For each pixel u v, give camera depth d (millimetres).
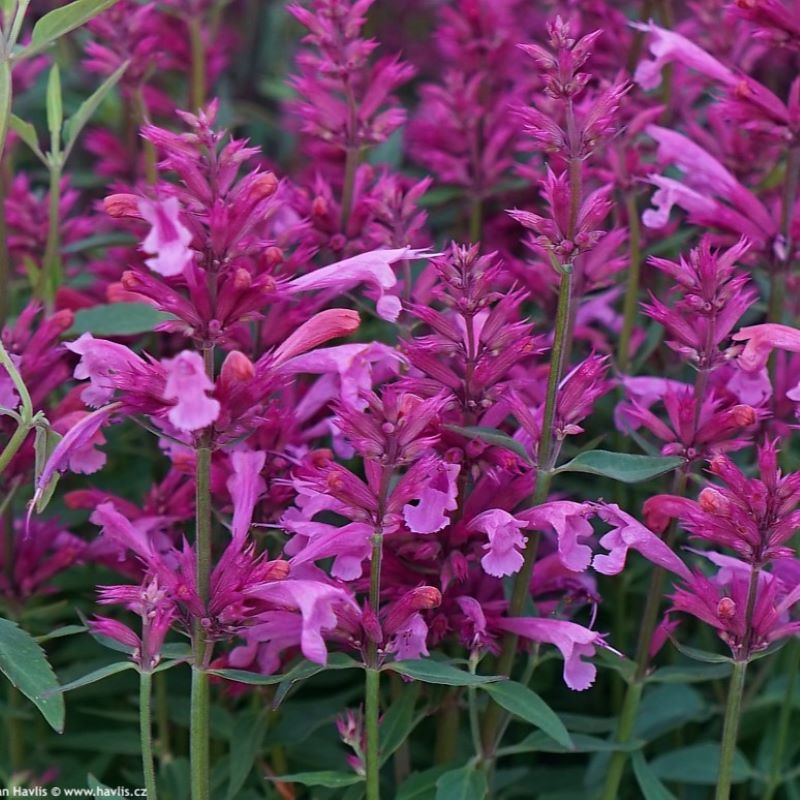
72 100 1434
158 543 1143
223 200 1065
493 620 1105
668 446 1110
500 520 1089
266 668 1107
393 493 1074
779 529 1076
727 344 1188
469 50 1274
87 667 1178
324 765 1162
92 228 1244
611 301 1229
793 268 1159
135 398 1074
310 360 1079
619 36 1253
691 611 1093
